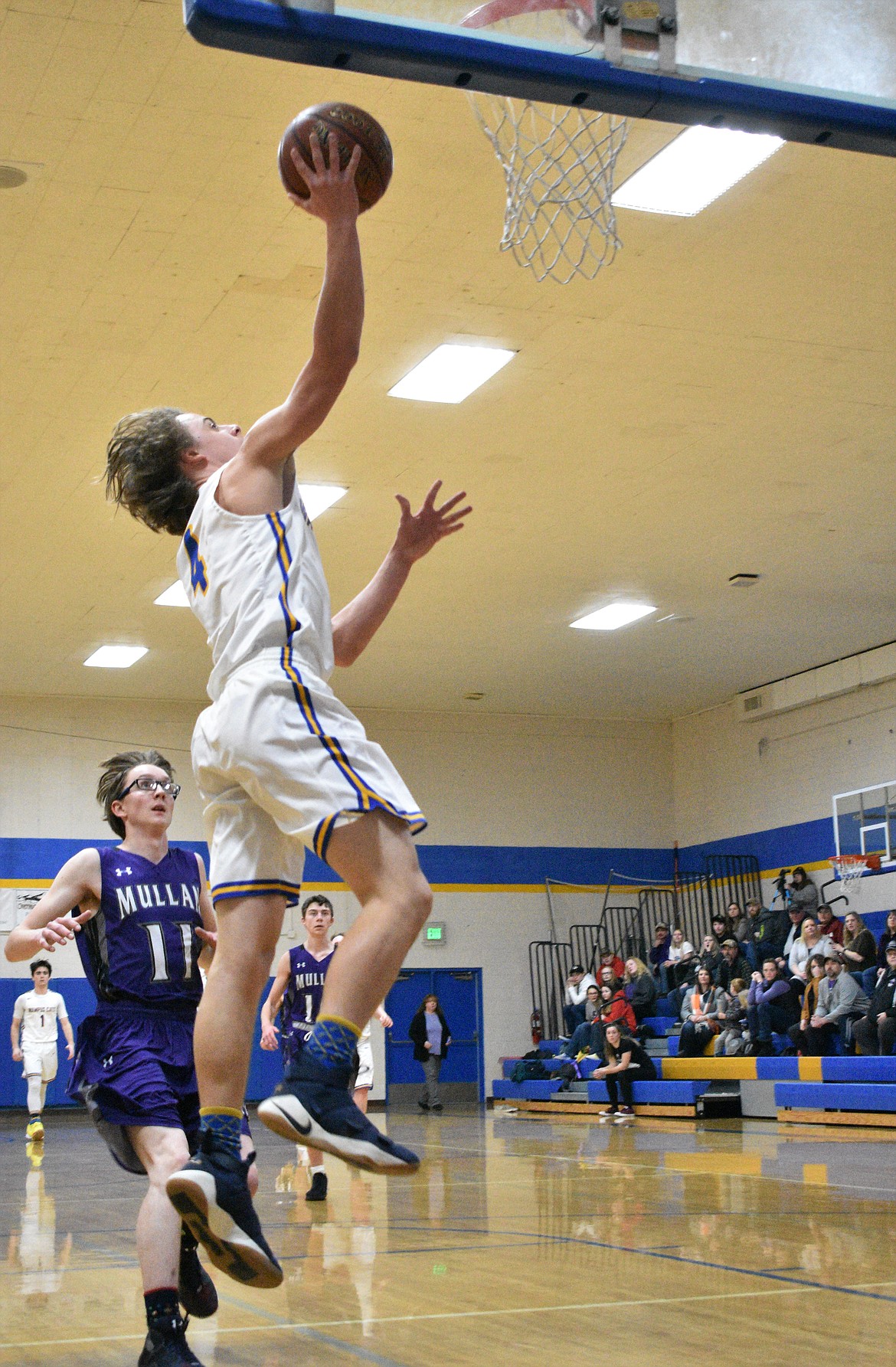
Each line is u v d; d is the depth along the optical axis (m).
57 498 12.24
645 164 7.75
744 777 20.41
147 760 3.77
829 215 8.41
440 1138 12.91
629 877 21.41
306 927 7.81
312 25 2.93
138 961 3.46
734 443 11.73
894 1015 12.75
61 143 7.56
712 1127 13.23
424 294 9.28
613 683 19.55
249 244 8.58
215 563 2.38
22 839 18.53
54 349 9.81
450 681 19.14
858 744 18.31
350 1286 4.23
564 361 10.24
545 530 13.54
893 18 3.49
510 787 21.19
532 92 3.17
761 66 3.33
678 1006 17.77
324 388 2.27
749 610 16.19
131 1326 3.63
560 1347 3.19
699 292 9.30
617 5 3.21
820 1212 6.05
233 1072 2.31
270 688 2.21
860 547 14.24
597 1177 8.18
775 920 17.16
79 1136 14.95
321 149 2.23
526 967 20.62
